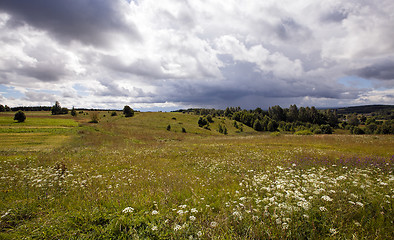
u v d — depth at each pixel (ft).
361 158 37.81
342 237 10.95
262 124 372.99
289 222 11.64
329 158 40.57
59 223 12.91
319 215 12.90
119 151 67.72
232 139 114.42
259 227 11.84
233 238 11.05
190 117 361.71
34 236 11.71
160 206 16.52
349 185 18.17
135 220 13.00
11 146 81.10
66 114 377.09
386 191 17.19
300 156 44.47
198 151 63.05
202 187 23.07
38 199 18.66
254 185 21.04
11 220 13.89
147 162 44.88
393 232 11.82
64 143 93.15
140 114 346.74
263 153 52.80
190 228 12.27
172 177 28.89
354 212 13.44
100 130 169.78
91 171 35.45
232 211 14.83
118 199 17.84
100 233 11.79
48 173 28.68
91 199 17.74
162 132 200.85
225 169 35.78
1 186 23.34
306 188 17.21
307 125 392.27
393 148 53.06
